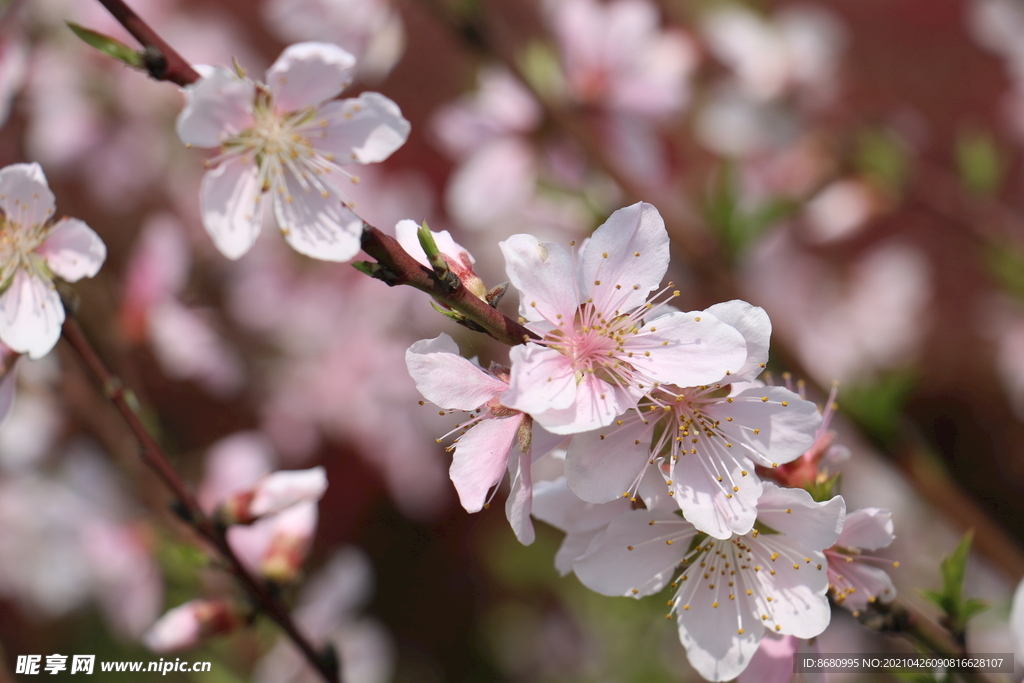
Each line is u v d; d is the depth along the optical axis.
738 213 0.62
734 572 0.47
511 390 0.45
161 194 0.84
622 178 0.62
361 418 0.89
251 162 0.47
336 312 0.85
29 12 0.58
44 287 0.48
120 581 0.64
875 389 0.59
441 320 0.86
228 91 0.46
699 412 0.46
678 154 0.81
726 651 0.46
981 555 0.59
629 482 0.46
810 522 0.46
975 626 0.60
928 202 0.72
